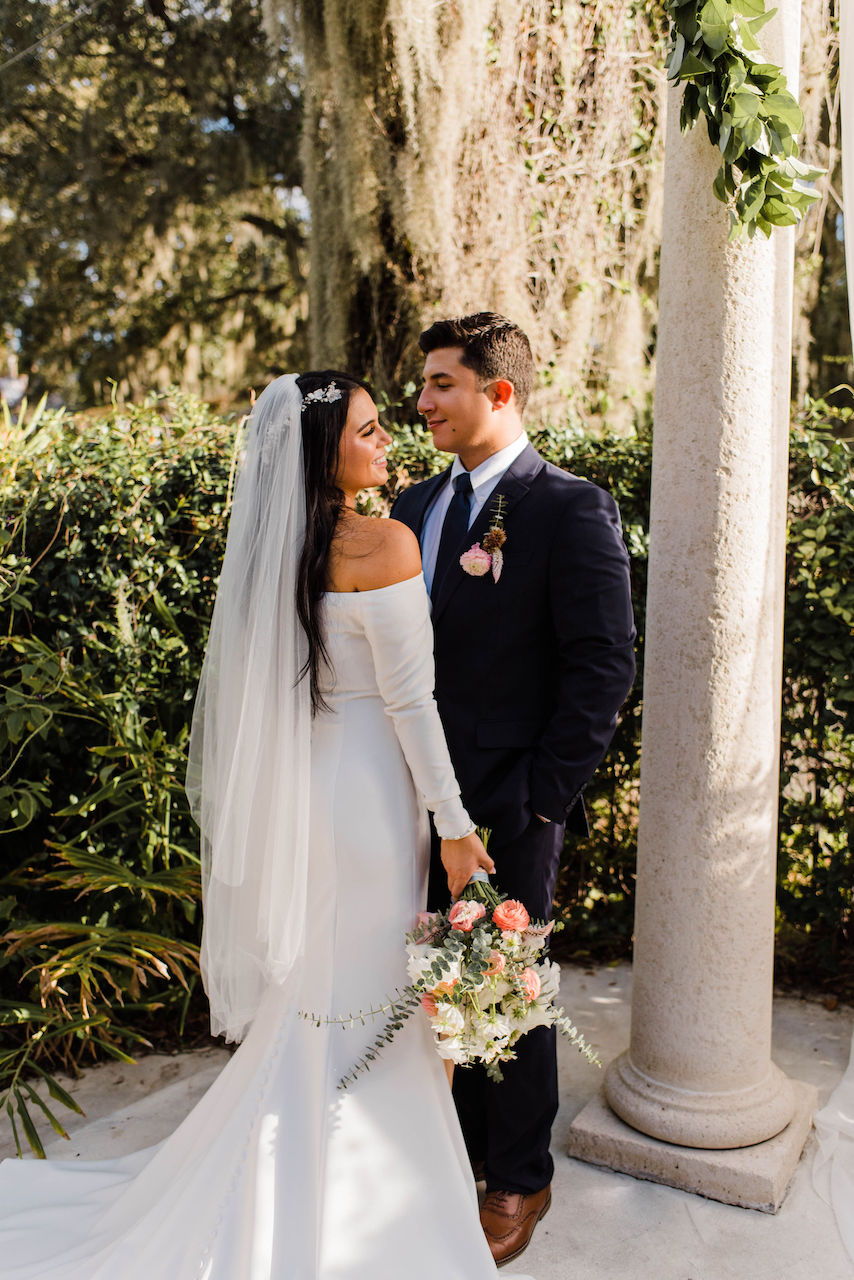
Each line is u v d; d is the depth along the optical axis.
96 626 3.26
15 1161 2.35
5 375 11.41
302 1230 1.74
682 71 2.03
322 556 1.86
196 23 9.38
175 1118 2.69
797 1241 2.16
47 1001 2.79
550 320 5.34
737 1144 2.31
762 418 2.27
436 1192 1.85
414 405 5.20
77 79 10.03
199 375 11.87
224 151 9.72
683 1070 2.38
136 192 10.03
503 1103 2.18
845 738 3.41
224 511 3.27
